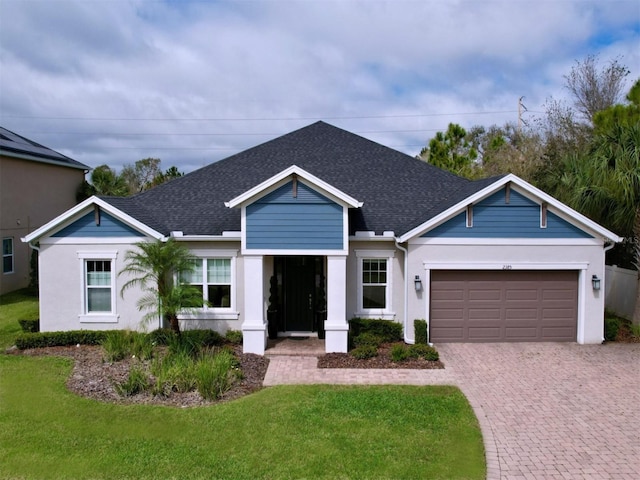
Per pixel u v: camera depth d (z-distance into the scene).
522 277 16.92
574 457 9.08
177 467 8.57
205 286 17.56
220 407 11.06
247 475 8.30
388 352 15.73
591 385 12.81
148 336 16.05
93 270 17.41
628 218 17.31
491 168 42.72
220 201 19.19
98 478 8.25
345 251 15.77
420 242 16.56
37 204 29.53
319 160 21.58
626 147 17.02
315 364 14.66
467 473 8.45
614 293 20.73
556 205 16.22
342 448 9.20
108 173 37.78
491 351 15.92
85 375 13.38
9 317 21.03
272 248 15.83
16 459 8.83
